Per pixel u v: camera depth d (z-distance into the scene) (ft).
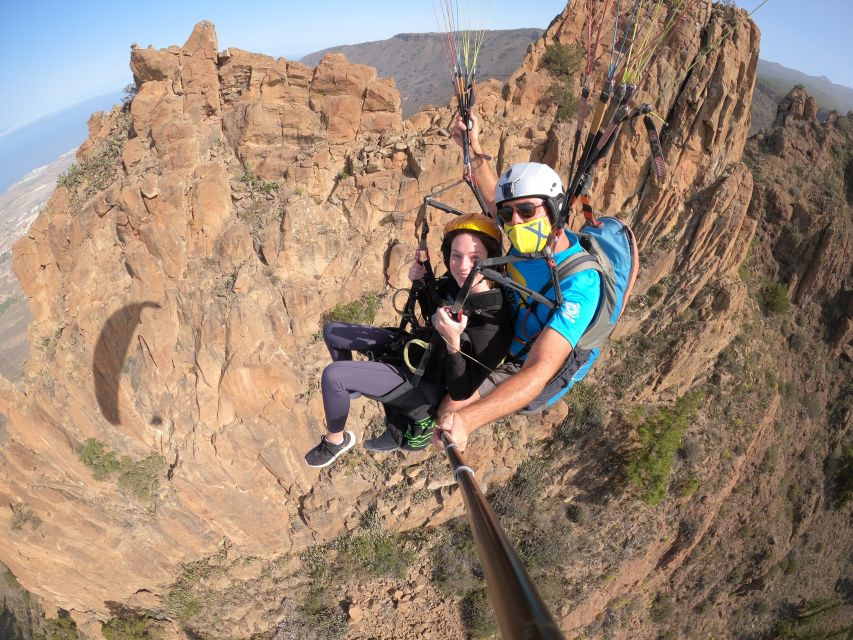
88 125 88.48
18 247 82.79
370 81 90.17
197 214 83.87
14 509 97.30
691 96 110.11
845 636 157.07
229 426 94.07
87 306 86.53
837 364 172.86
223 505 99.86
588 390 119.85
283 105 87.92
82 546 99.19
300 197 89.45
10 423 91.81
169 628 104.63
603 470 117.39
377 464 106.63
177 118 83.87
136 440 96.02
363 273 94.17
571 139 99.09
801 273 165.37
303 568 107.55
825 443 169.17
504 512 112.47
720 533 138.62
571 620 109.81
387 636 103.14
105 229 83.51
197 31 82.58
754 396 134.10
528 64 98.48
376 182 91.04
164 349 88.79
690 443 125.39
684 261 123.24
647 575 123.95
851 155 184.24
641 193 118.01
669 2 105.40
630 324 122.11
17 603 126.52
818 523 165.58
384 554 106.11
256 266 88.22
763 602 146.30
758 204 165.27
